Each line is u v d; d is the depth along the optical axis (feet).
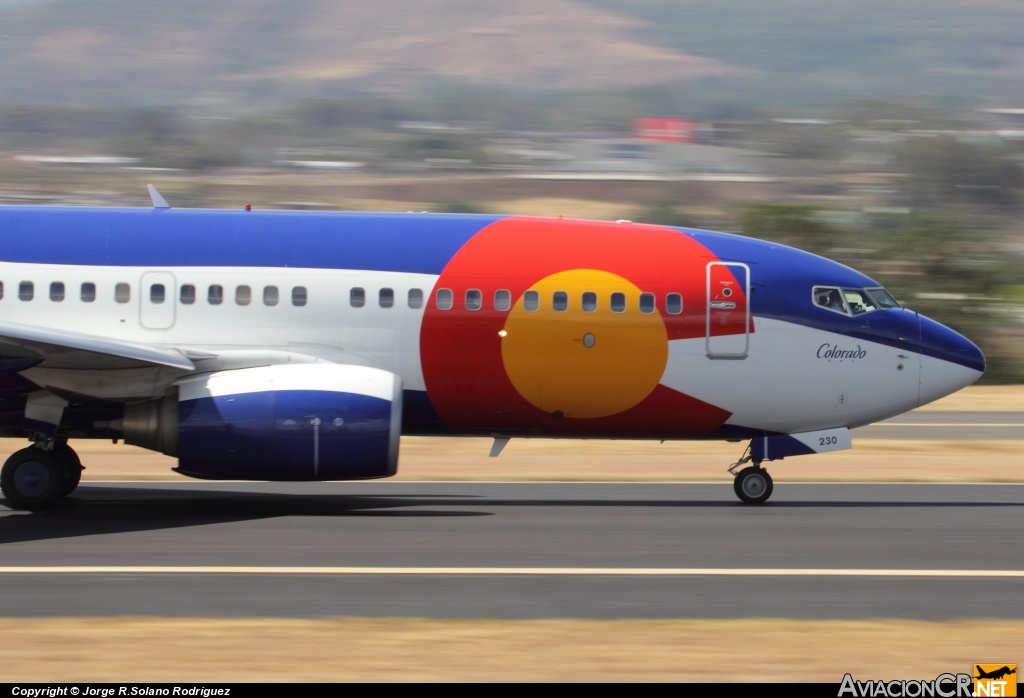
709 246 207.00
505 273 199.52
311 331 197.06
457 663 113.19
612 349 199.82
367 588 141.90
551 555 161.17
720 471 251.39
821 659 116.47
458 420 203.82
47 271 196.44
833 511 200.64
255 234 200.23
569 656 115.75
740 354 203.10
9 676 108.17
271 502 205.05
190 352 192.85
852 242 590.55
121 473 237.66
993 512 200.54
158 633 121.39
